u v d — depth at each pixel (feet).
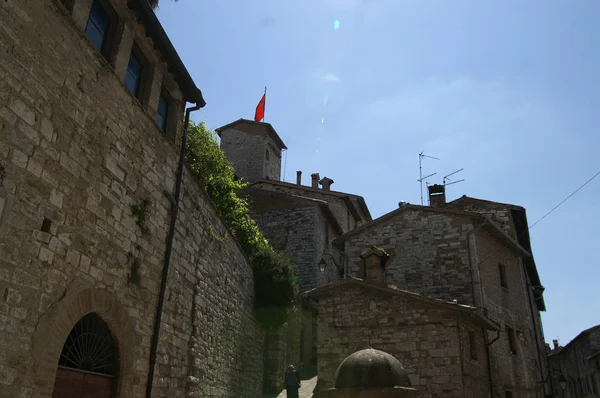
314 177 127.24
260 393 64.34
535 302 93.86
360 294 55.47
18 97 20.61
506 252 75.61
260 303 64.44
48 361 21.08
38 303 20.90
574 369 112.68
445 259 66.90
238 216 65.41
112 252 27.20
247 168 118.93
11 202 19.75
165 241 34.24
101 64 27.12
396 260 70.18
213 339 45.34
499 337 64.28
